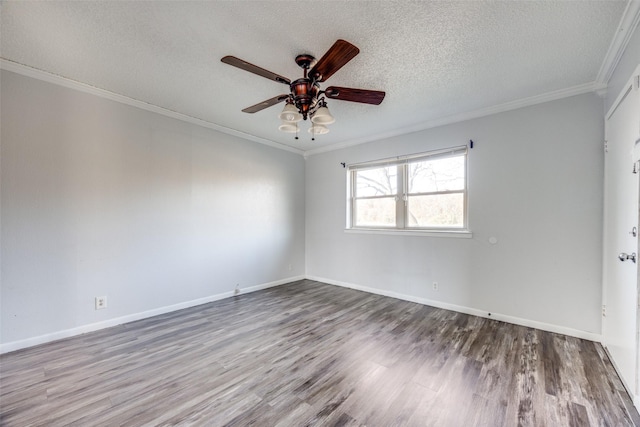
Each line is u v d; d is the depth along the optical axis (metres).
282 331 2.80
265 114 3.40
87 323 2.75
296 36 1.94
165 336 2.67
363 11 1.70
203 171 3.68
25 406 1.67
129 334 2.71
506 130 3.04
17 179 2.38
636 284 1.69
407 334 2.72
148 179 3.17
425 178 3.73
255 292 4.23
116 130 2.93
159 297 3.26
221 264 3.87
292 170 4.93
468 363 2.17
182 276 3.46
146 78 2.55
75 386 1.88
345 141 4.48
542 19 1.75
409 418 1.59
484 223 3.18
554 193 2.76
